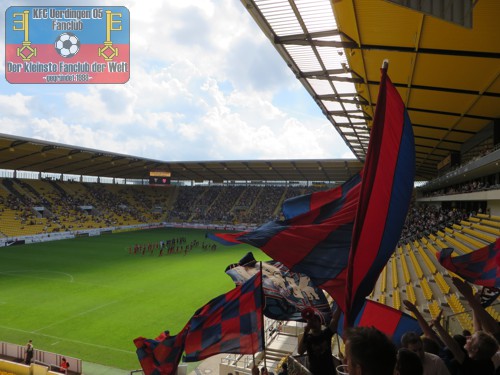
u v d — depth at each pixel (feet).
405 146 12.75
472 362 11.26
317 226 14.47
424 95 66.59
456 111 75.20
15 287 87.66
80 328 62.49
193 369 48.57
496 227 78.38
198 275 105.09
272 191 281.54
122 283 94.02
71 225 199.93
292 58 59.88
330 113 93.81
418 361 7.99
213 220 257.14
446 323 29.07
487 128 86.79
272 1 42.16
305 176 249.14
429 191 211.82
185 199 287.69
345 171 220.64
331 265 13.56
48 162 193.06
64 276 100.07
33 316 67.97
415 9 15.26
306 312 12.89
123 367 48.88
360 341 5.92
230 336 19.99
